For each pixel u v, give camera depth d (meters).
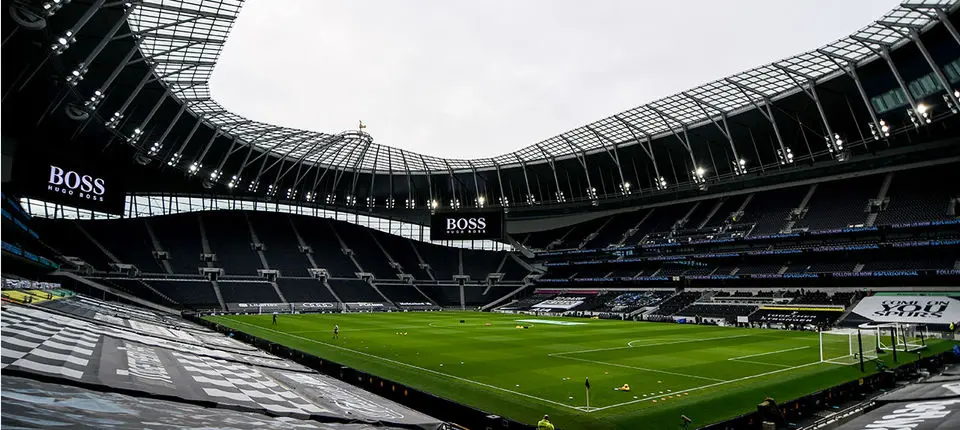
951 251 59.56
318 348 37.00
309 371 27.47
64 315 27.80
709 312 67.06
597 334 49.41
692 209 89.12
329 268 90.56
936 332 47.47
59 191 50.59
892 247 62.03
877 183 71.94
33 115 50.84
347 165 90.44
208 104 59.91
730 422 19.06
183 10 38.62
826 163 72.12
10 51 39.72
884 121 61.09
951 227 59.41
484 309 93.69
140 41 40.97
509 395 22.91
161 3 38.81
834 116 65.44
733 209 83.06
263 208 98.56
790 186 80.50
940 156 65.88
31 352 12.84
